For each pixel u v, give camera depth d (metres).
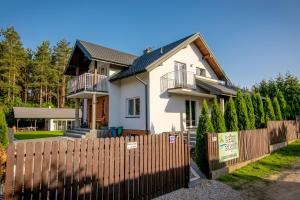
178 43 15.69
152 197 5.57
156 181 5.71
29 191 3.71
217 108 9.25
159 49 17.56
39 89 44.88
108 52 16.69
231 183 6.81
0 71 39.41
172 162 6.20
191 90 13.80
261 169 8.51
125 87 15.59
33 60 45.06
